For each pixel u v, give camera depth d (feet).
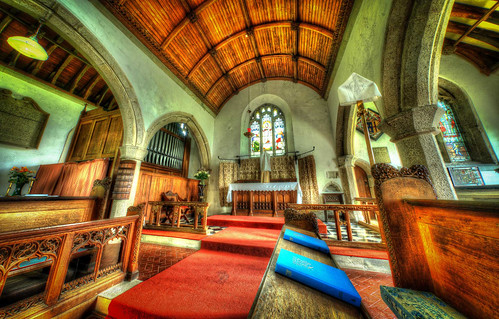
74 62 23.36
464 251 3.18
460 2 14.62
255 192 24.27
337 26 18.70
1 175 21.33
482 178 20.02
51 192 20.67
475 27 16.38
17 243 5.29
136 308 6.06
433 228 3.91
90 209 13.21
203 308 6.01
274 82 33.01
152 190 21.48
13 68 21.03
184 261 10.14
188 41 22.52
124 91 16.57
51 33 19.49
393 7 10.23
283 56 28.19
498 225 2.63
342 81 21.11
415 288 3.94
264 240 12.46
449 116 22.86
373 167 5.11
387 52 10.97
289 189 21.77
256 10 22.07
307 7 20.11
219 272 8.75
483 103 20.62
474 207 2.79
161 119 20.58
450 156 21.84
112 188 17.37
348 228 11.23
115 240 11.24
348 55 18.26
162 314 5.74
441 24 9.11
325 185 25.43
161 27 19.45
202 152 31.14
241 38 25.64
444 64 22.22
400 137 10.38
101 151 22.80
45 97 24.58
